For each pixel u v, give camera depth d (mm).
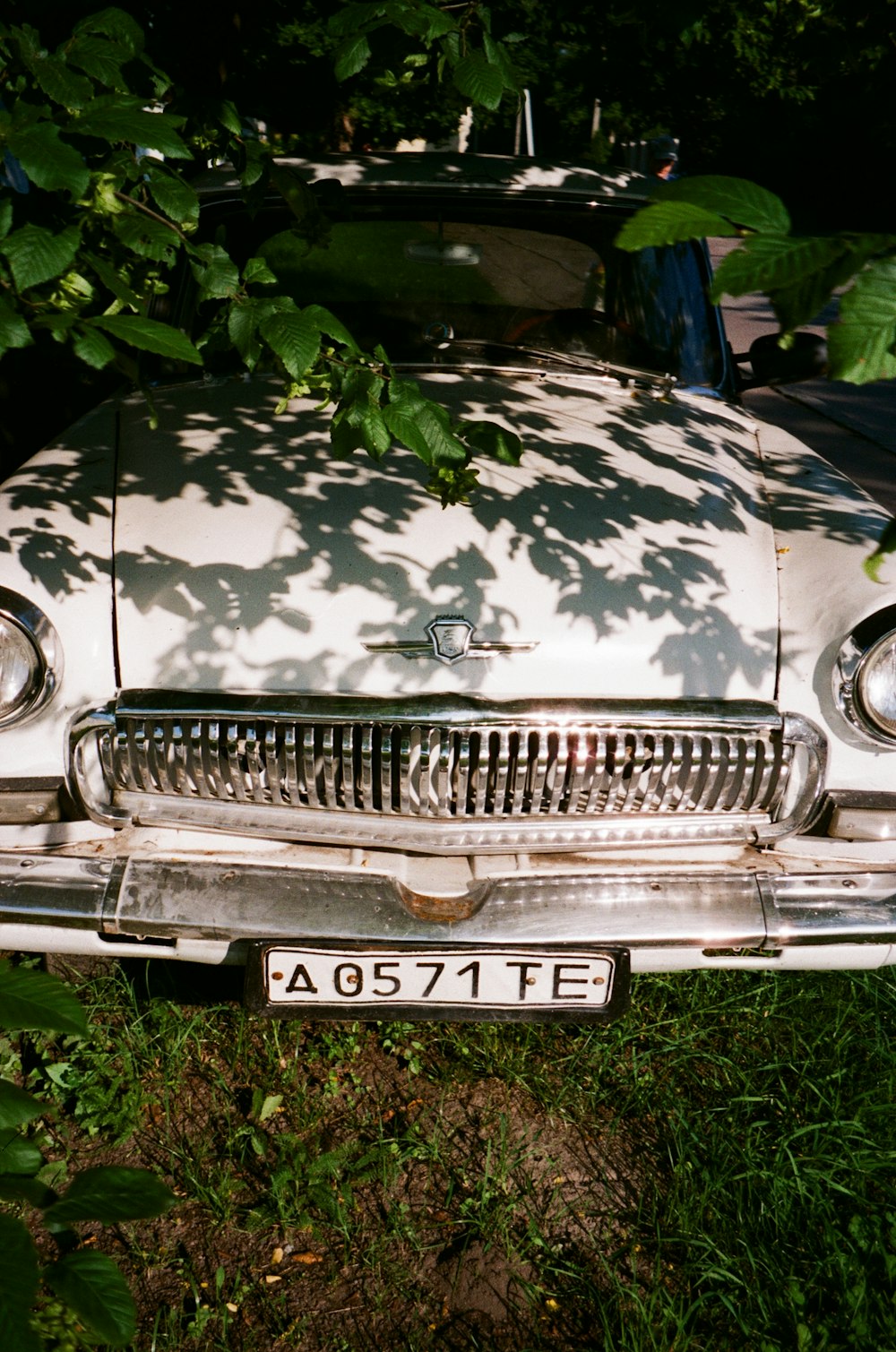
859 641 2229
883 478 6859
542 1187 2289
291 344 1754
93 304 1849
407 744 2162
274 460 2660
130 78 1876
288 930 2148
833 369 1142
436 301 3348
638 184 3656
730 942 2227
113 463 2658
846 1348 1944
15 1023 1271
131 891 2160
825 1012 2713
